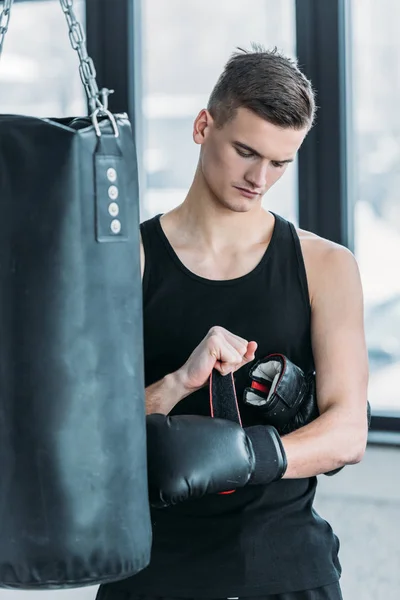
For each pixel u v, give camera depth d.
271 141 1.83
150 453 1.63
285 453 1.74
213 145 1.92
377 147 3.52
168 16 3.68
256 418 1.97
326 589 1.91
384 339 3.56
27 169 1.40
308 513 1.95
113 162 1.43
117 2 3.65
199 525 1.90
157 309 2.00
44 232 1.39
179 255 2.03
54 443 1.39
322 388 1.94
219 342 1.82
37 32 3.80
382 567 3.31
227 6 3.61
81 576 1.41
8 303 1.41
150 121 3.73
